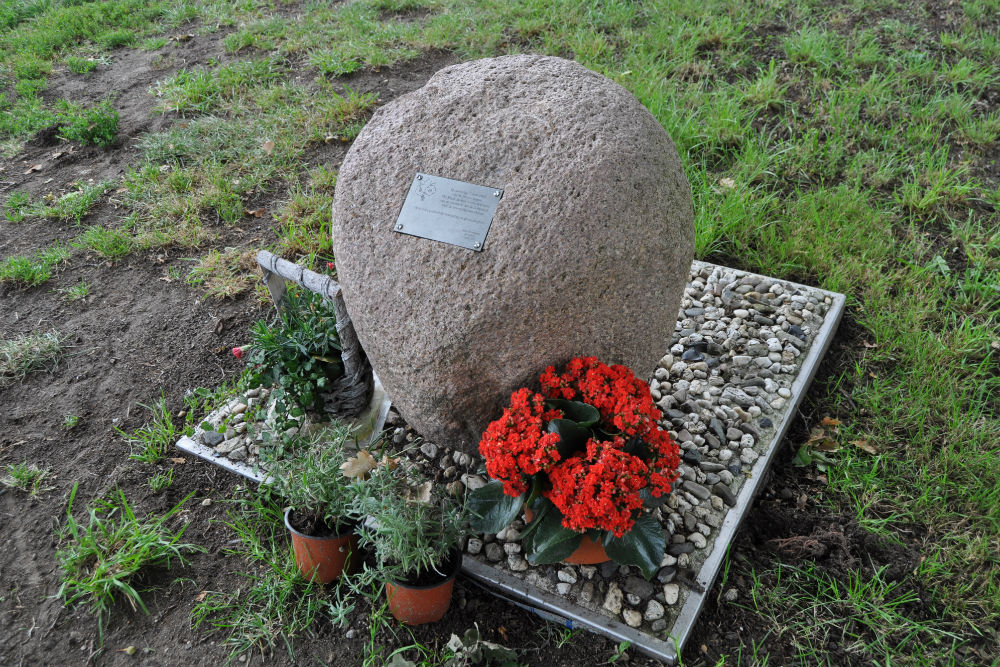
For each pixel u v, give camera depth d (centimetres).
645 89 477
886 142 441
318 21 643
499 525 228
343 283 251
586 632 238
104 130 513
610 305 231
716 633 238
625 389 221
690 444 284
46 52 649
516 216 225
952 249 383
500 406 242
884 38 536
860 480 283
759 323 342
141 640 243
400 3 655
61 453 309
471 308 226
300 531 238
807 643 234
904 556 258
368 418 298
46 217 453
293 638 240
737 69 521
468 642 230
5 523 281
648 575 215
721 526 259
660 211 236
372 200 245
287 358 271
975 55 516
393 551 216
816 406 319
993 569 250
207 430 303
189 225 433
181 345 361
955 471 282
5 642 242
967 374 324
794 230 388
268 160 479
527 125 238
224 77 561
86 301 391
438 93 256
